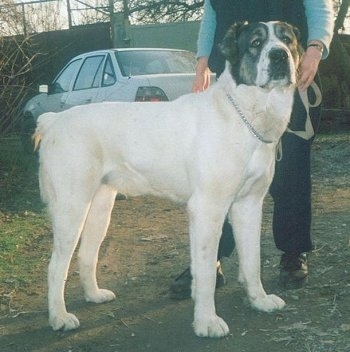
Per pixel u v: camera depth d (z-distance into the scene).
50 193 2.07
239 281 2.19
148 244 3.00
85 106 2.15
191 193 1.99
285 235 2.29
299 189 2.27
